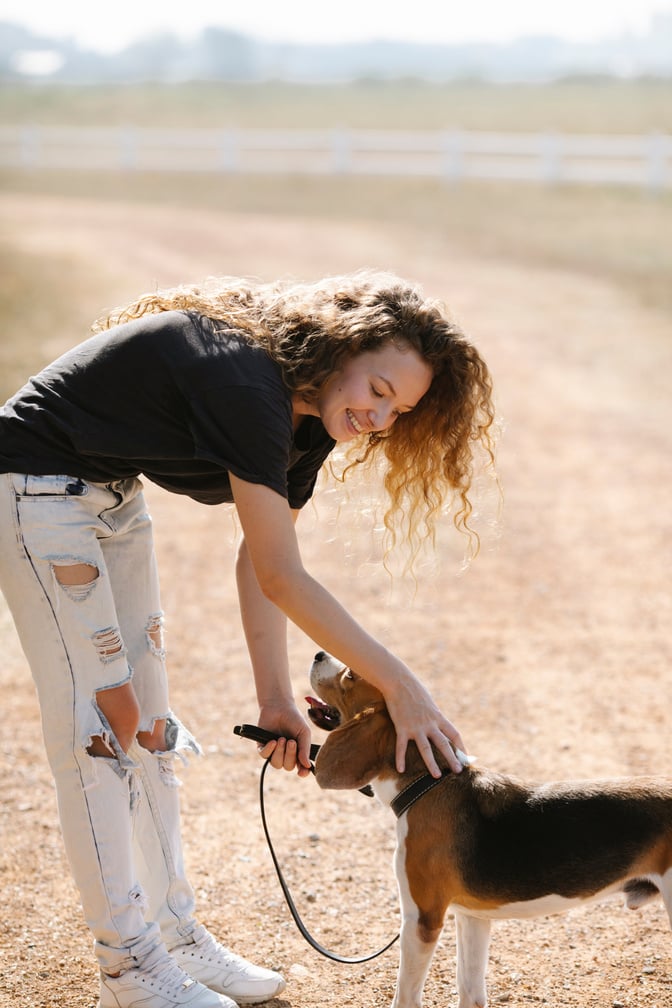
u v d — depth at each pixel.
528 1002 5.06
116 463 4.46
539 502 12.91
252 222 35.75
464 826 4.66
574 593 10.34
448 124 62.25
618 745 7.49
